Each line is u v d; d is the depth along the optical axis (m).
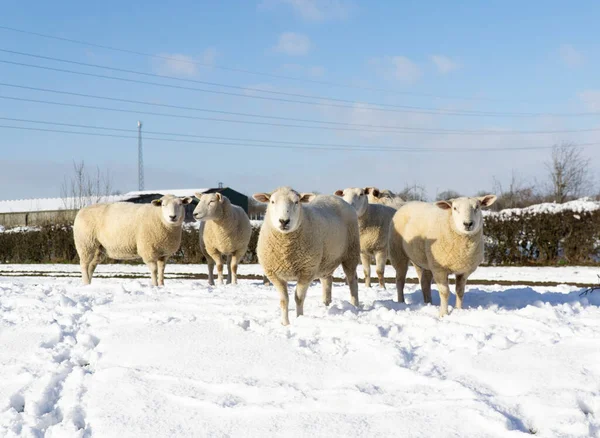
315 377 5.42
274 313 7.86
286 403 4.85
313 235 7.32
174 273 20.17
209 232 13.56
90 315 8.23
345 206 8.71
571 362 5.30
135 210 13.02
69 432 4.84
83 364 6.53
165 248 12.80
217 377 5.57
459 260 7.65
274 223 6.92
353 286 8.77
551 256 21.39
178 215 12.33
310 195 7.19
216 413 4.86
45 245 30.69
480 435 4.18
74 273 22.09
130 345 6.61
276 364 5.71
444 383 5.00
